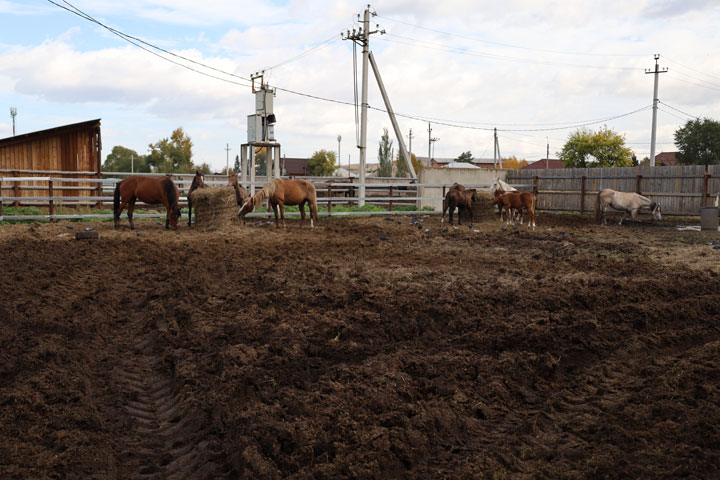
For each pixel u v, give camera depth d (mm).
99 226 14555
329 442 3604
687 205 19781
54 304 6785
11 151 17984
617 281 8023
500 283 8102
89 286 7852
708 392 4172
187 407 4238
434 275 8750
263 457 3389
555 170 24234
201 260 9820
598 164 52562
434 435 3719
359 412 3969
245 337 5645
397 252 11273
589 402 4281
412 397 4281
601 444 3553
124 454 3625
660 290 7543
